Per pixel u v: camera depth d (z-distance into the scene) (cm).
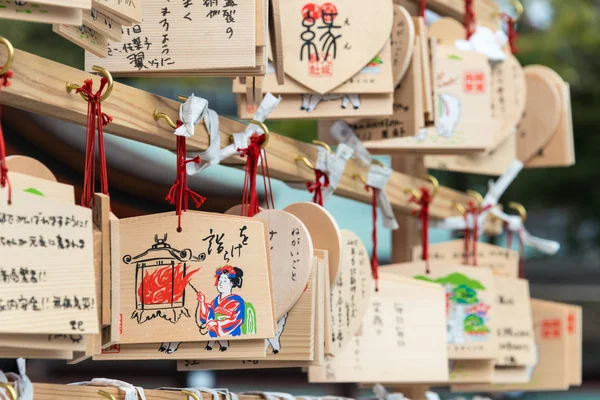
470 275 264
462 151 264
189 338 153
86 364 564
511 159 308
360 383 264
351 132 234
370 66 211
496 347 266
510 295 287
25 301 122
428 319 237
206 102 167
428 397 280
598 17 831
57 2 126
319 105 212
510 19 324
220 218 156
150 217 157
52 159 274
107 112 155
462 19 304
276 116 211
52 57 609
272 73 207
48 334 127
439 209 291
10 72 129
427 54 234
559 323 319
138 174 282
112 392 154
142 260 156
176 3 167
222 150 183
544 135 329
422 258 273
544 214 905
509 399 649
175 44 167
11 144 266
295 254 170
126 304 155
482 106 265
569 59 812
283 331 171
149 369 571
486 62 268
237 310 154
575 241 880
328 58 208
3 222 121
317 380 222
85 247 130
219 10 166
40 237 125
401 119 231
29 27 612
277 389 636
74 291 127
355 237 207
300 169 213
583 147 796
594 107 800
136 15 153
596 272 781
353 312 205
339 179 212
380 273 235
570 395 725
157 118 167
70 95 148
